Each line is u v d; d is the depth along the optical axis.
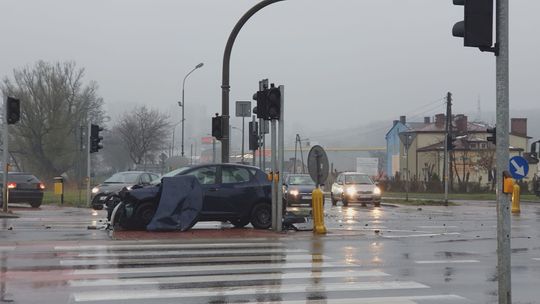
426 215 23.81
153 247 12.49
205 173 15.95
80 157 62.88
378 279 9.30
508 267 6.66
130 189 15.34
